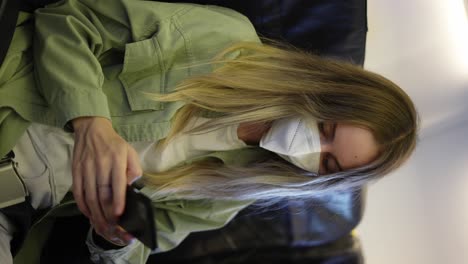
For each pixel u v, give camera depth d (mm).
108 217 667
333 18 1169
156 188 979
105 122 740
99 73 787
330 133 906
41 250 1104
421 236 1363
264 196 1053
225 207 1114
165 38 856
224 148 986
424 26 1295
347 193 1197
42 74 771
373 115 877
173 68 881
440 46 1296
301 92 878
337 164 934
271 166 1021
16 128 783
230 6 1121
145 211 582
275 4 1156
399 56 1326
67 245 1165
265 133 950
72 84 747
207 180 1021
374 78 902
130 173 684
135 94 855
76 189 695
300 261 1388
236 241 1389
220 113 911
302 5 1169
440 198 1349
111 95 863
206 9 953
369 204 1440
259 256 1400
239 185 1027
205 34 904
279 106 882
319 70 897
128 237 824
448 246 1317
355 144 888
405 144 938
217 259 1376
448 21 1273
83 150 711
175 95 834
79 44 784
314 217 1365
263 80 876
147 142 924
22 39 816
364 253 1439
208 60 889
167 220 1094
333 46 1163
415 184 1387
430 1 1278
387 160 926
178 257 1345
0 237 864
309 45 1163
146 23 866
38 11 853
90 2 874
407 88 1331
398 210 1405
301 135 895
